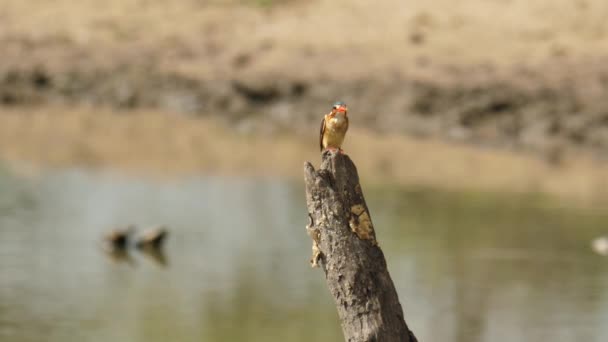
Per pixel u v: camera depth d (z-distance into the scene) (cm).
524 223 2508
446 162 3306
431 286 1984
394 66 3975
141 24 4488
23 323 1762
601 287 1994
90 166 3080
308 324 1777
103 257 2178
